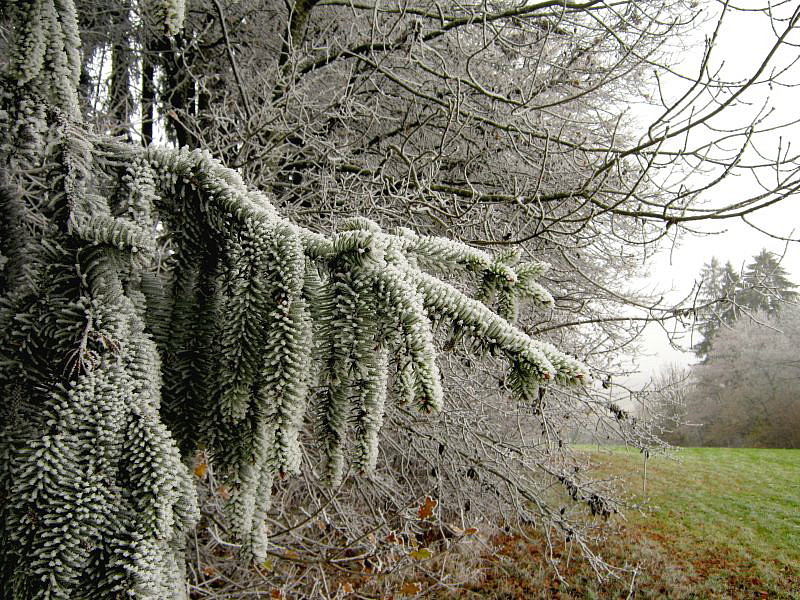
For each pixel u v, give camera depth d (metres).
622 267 5.35
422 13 4.24
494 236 3.69
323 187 3.45
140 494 0.83
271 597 2.73
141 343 0.94
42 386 0.86
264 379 0.97
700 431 15.75
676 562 6.54
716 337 14.84
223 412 0.98
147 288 1.09
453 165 4.66
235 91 4.47
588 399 4.04
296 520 3.56
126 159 1.02
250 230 1.00
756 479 9.92
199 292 1.12
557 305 4.44
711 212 2.86
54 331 0.88
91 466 0.80
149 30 4.62
